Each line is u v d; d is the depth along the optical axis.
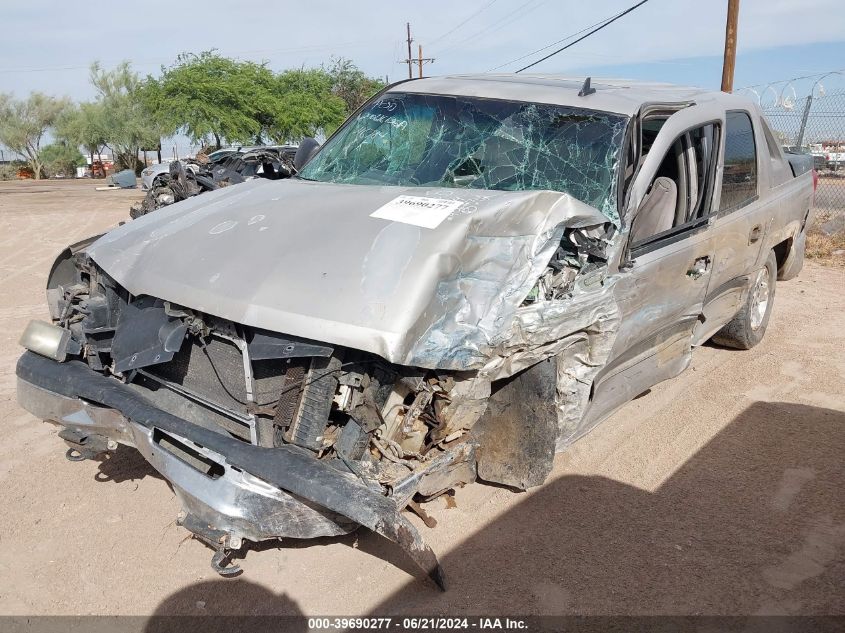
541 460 3.36
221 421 3.12
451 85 4.67
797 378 5.59
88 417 3.31
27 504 3.73
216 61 32.25
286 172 8.23
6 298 7.89
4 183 40.97
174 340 3.06
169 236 3.47
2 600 3.01
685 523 3.62
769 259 6.07
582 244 3.35
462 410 3.04
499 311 2.91
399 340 2.59
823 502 3.82
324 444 2.85
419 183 4.10
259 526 2.69
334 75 48.78
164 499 3.81
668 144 3.98
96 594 3.06
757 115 5.39
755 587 3.14
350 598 3.05
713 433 4.64
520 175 3.93
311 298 2.76
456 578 3.16
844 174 17.84
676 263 4.06
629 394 4.14
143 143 48.34
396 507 2.76
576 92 4.30
